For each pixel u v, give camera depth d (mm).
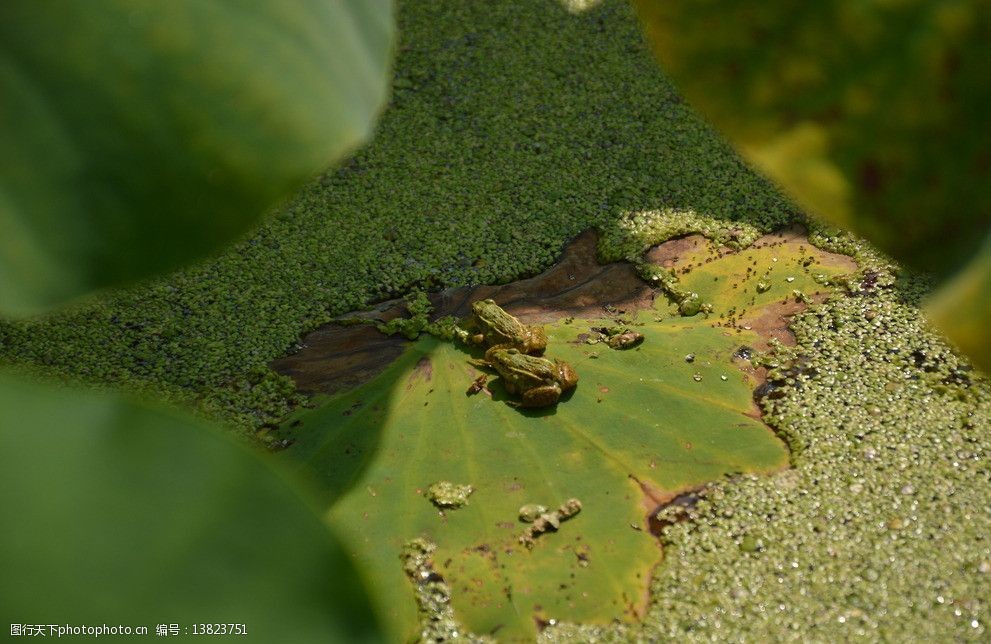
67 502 652
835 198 1049
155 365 1526
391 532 1444
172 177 740
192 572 647
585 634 1405
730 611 1409
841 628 1398
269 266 1583
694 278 1557
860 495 1445
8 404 678
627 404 1492
